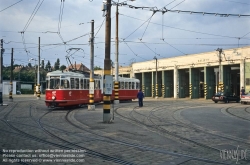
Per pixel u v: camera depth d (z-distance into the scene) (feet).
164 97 192.24
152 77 201.67
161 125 46.73
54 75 79.36
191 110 77.41
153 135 37.29
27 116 60.18
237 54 141.18
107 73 50.47
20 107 85.56
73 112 69.97
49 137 35.76
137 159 25.11
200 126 45.73
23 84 289.74
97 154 26.89
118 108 80.89
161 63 192.13
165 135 37.29
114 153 27.32
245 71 137.08
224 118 57.67
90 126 45.62
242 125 47.29
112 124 47.98
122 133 38.83
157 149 28.96
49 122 50.55
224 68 150.30
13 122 50.19
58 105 78.13
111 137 35.78
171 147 30.01
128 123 49.26
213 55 154.40
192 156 26.08
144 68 208.54
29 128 43.21
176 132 39.73
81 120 53.52
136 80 129.08
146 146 30.42
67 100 79.25
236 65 149.18
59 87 78.38
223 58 148.36
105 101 50.06
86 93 89.45
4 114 64.18
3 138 34.94
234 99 128.57
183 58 175.32
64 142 32.60
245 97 111.65
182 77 184.03
